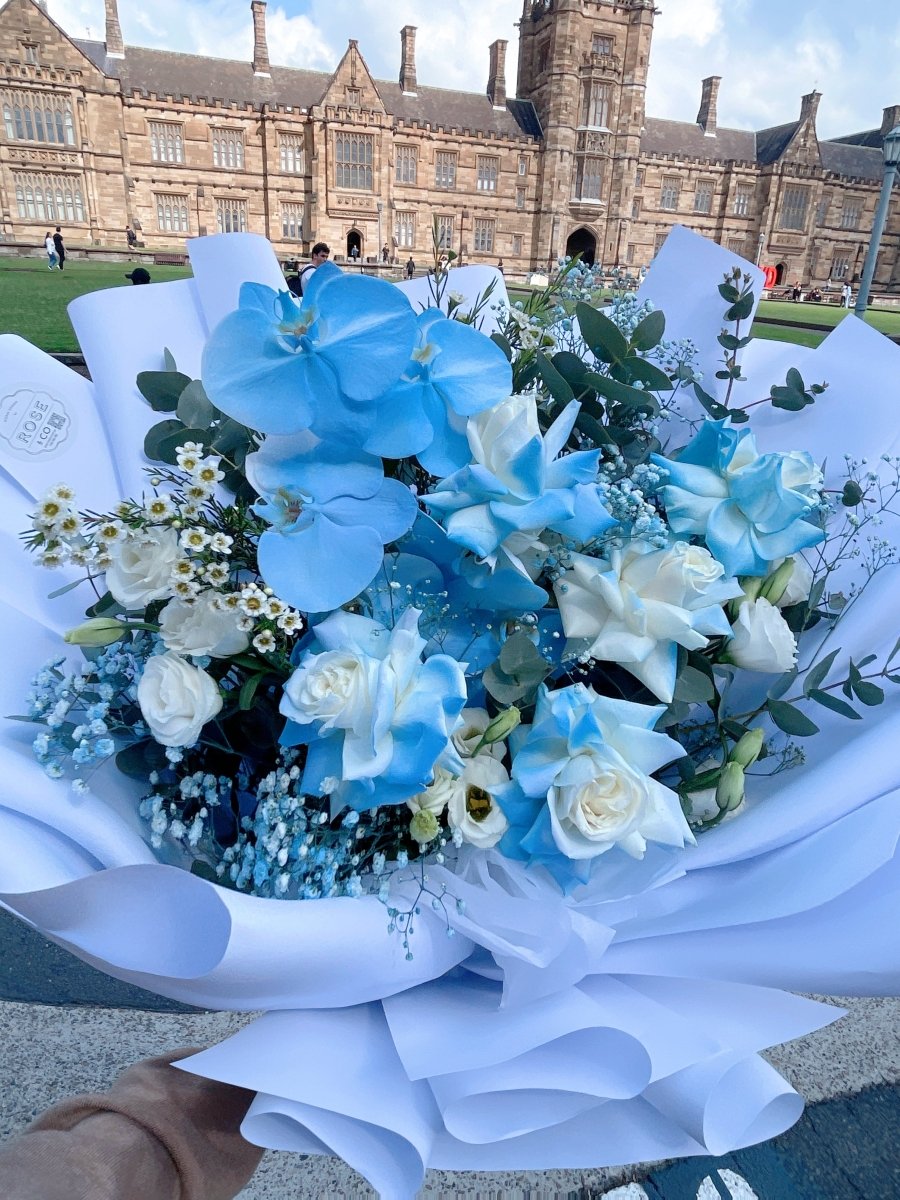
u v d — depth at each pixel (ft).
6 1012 7.57
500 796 2.39
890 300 196.24
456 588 2.49
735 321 3.63
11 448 3.29
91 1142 2.26
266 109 171.73
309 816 2.39
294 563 2.14
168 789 2.56
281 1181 5.93
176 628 2.26
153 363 3.64
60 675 2.51
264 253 3.76
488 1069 2.29
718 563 2.42
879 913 2.53
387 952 2.28
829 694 2.96
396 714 2.03
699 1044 2.33
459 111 186.91
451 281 3.76
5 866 2.10
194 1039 7.33
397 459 2.48
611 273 3.77
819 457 3.60
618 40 183.73
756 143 213.66
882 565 3.19
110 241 171.42
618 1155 2.47
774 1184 6.10
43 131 161.99
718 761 3.10
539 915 2.41
